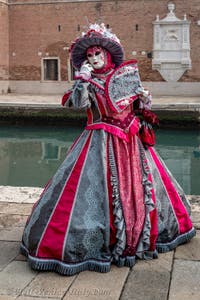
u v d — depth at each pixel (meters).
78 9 23.31
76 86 3.21
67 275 3.02
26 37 24.22
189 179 9.77
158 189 3.39
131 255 3.16
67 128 17.25
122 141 3.27
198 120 16.17
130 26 22.77
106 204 3.12
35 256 3.09
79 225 3.07
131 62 3.39
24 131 16.92
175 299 2.72
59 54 23.83
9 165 11.45
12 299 2.71
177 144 13.98
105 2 22.92
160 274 3.05
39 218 3.19
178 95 22.50
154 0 22.34
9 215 4.20
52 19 23.73
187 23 22.03
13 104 17.58
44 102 18.33
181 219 3.50
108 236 3.09
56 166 11.30
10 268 3.14
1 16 23.70
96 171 3.19
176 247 3.48
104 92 3.29
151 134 3.47
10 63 24.41
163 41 22.44
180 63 22.30
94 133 3.30
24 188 5.14
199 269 3.13
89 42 3.35
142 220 3.19
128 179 3.22
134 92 3.38
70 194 3.16
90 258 3.10
